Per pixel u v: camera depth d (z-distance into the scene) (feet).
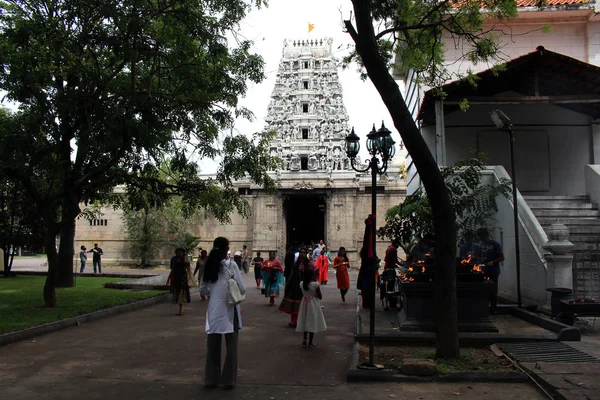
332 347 32.09
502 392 21.56
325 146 161.68
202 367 26.81
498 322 36.40
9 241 88.38
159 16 49.19
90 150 50.31
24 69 42.78
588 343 29.01
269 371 25.89
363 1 25.30
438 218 26.30
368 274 46.09
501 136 72.90
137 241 144.15
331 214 150.41
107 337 35.60
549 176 71.41
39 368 26.61
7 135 44.52
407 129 25.41
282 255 149.69
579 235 49.67
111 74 49.98
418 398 20.97
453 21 36.45
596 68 54.34
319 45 172.65
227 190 62.28
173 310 50.85
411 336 30.86
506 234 51.06
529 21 71.41
